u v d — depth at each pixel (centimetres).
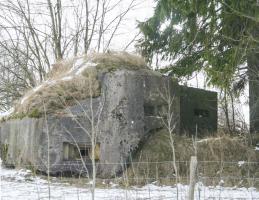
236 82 1393
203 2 1155
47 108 1112
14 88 2117
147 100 1109
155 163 1018
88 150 1077
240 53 1155
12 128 1266
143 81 1109
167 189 888
